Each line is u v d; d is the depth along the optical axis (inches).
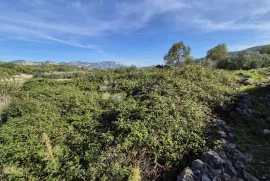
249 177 129.3
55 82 550.3
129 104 235.8
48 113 271.9
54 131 212.5
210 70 396.8
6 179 148.3
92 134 193.9
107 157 146.1
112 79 487.8
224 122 208.7
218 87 294.4
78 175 138.2
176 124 176.1
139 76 460.4
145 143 156.6
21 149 176.4
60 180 140.3
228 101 250.7
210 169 132.0
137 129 170.1
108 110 246.5
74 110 275.7
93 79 531.2
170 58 1285.7
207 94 261.4
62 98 334.0
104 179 127.6
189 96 251.8
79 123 225.5
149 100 235.3
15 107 298.8
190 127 181.6
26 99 348.2
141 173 133.7
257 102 268.1
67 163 153.9
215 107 242.8
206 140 169.8
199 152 153.9
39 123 236.1
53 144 189.8
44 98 349.1
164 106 209.2
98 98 327.9
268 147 164.1
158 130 168.4
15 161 165.5
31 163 161.6
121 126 176.4
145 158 146.5
